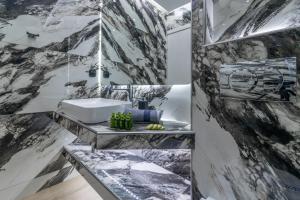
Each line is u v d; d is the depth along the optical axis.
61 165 2.12
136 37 1.79
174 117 1.42
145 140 1.05
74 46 2.13
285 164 0.67
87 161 1.67
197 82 1.08
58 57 2.00
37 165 1.90
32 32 1.80
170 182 1.29
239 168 0.84
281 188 0.69
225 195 0.91
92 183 1.40
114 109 1.42
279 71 0.68
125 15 1.93
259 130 0.76
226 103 0.90
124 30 1.95
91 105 1.44
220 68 0.91
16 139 1.72
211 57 0.98
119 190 1.19
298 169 0.64
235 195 0.86
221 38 0.94
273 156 0.71
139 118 1.32
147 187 1.22
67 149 2.03
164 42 1.49
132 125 1.21
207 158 1.01
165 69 1.49
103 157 1.75
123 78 1.96
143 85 1.71
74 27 2.12
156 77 1.57
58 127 2.06
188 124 1.30
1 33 1.59
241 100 0.82
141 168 1.51
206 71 1.01
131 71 1.85
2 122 1.63
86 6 2.21
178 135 1.07
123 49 1.96
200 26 1.05
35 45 1.82
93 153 1.86
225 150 0.91
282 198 0.69
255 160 0.77
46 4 1.88
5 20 1.61
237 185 0.85
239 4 0.85
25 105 1.77
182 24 1.34
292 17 0.66
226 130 0.90
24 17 1.73
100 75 2.37
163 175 1.40
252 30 0.79
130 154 1.81
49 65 1.94
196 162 1.08
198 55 1.07
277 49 0.68
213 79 0.97
